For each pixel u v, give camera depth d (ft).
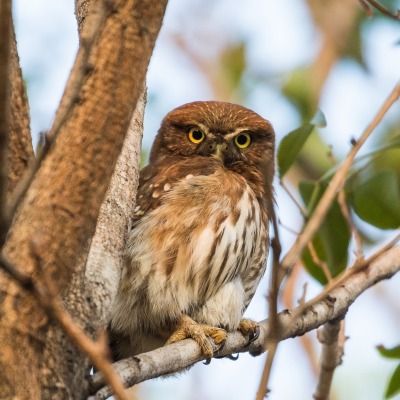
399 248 32.42
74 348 19.53
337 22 55.57
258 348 32.32
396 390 34.27
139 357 23.54
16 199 16.75
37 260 16.96
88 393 20.16
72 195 18.80
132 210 24.67
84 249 19.25
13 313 18.38
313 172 50.03
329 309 30.07
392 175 35.63
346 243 35.32
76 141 18.95
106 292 21.58
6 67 15.93
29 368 18.56
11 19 15.98
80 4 27.94
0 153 16.14
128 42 19.27
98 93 19.08
